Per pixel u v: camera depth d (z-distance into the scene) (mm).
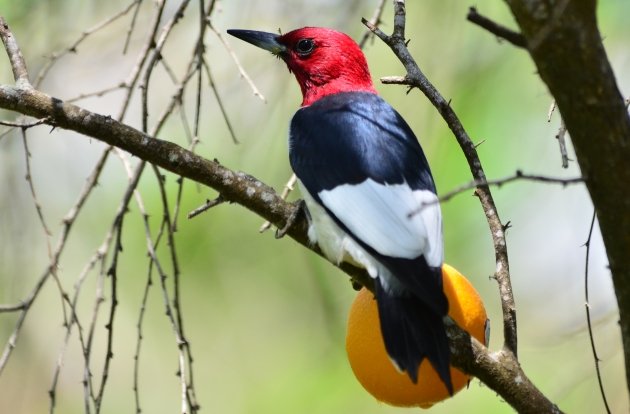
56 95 11508
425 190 7691
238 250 12461
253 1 11766
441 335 6562
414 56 11930
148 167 11953
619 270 5910
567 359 11688
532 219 11969
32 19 11094
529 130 11477
